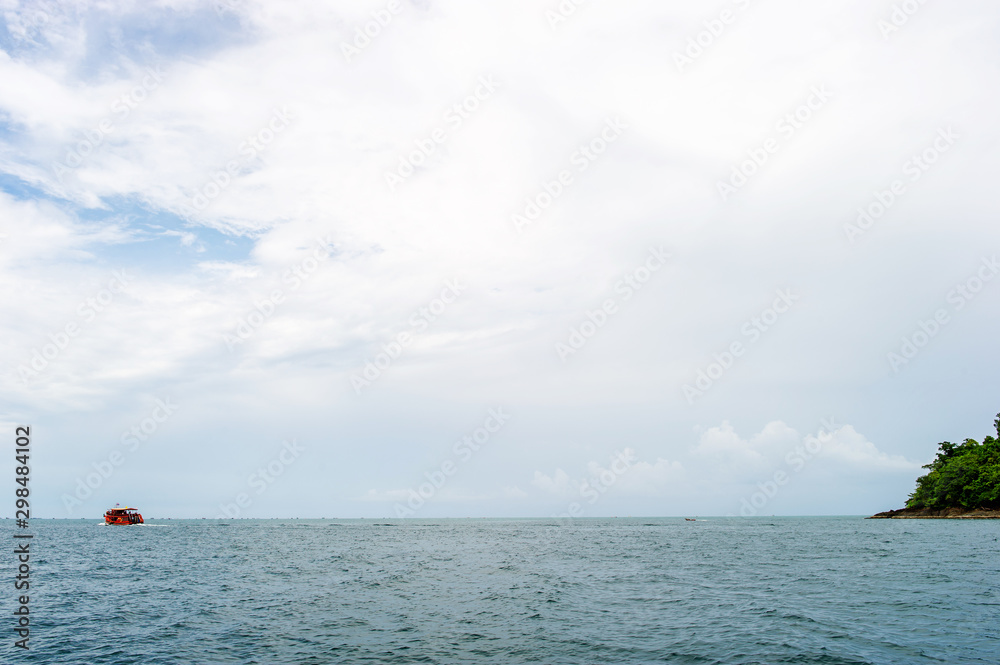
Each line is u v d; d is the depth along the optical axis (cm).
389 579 3741
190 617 2473
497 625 2283
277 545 7544
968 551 5241
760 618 2350
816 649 1859
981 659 1747
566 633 2139
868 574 3681
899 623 2230
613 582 3531
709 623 2273
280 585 3475
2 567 4644
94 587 3428
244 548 6931
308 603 2812
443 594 3078
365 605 2747
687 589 3194
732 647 1903
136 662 1803
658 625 2259
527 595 3027
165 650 1936
